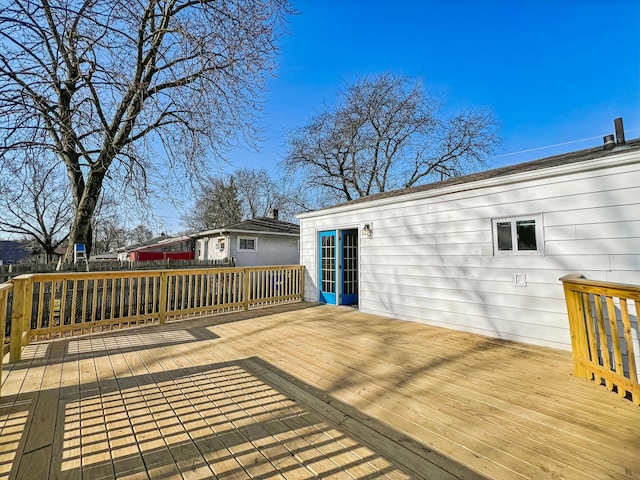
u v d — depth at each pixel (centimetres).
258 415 246
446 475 178
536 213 441
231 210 2761
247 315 657
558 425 231
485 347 430
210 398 276
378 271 664
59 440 212
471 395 284
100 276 520
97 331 521
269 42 684
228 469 183
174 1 704
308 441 212
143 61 708
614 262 374
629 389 265
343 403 268
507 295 469
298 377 325
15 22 428
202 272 644
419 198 591
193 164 754
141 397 278
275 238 1513
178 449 202
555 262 422
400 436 218
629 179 367
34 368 350
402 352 409
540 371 341
